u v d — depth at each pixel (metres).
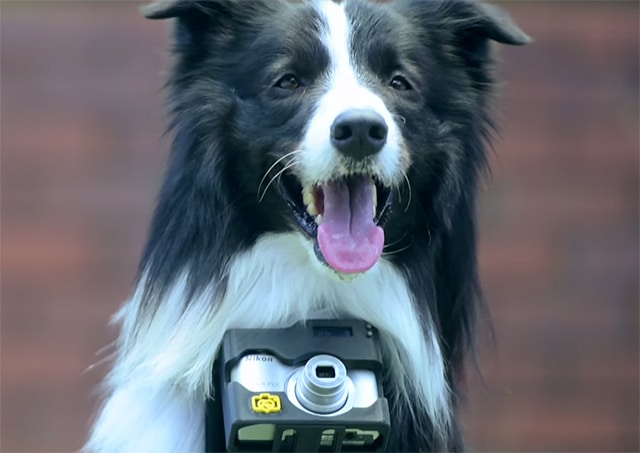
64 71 14.13
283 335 6.57
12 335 13.89
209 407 6.82
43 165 14.07
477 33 7.65
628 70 14.54
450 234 7.35
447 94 7.43
